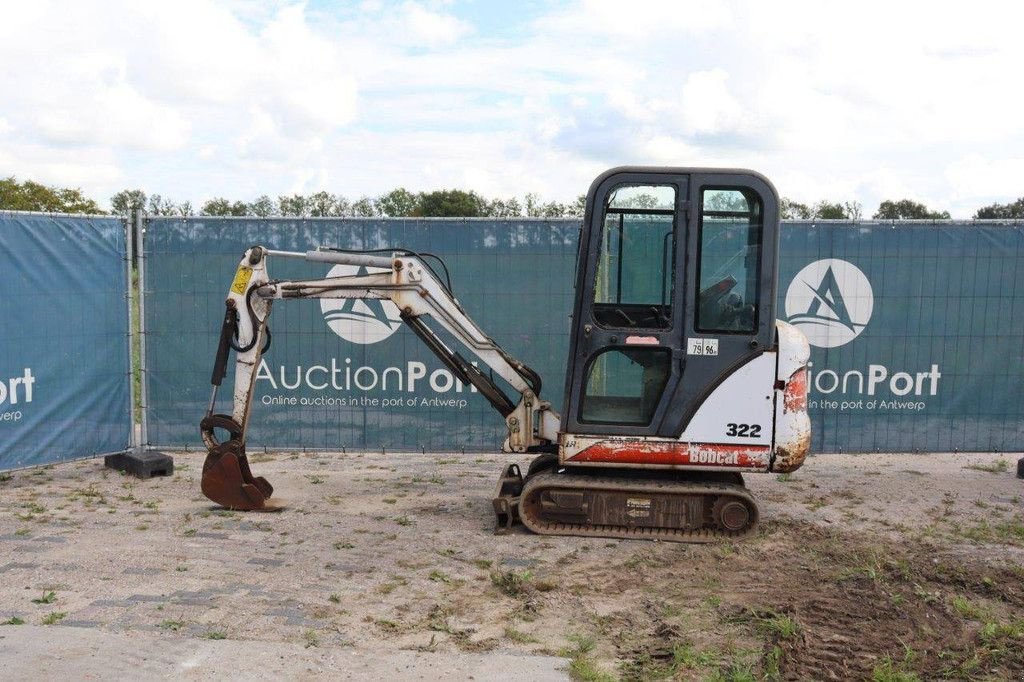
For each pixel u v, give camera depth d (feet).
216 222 30.71
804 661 14.74
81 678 13.33
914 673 14.30
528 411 23.71
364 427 31.55
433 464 31.04
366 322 31.07
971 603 17.60
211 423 24.25
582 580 18.93
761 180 21.04
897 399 31.35
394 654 14.73
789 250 30.78
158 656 14.30
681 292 21.29
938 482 28.96
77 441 28.35
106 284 28.96
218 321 31.12
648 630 16.22
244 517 23.57
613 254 22.44
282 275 31.09
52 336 27.45
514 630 15.96
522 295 31.07
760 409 21.35
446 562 19.94
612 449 21.70
